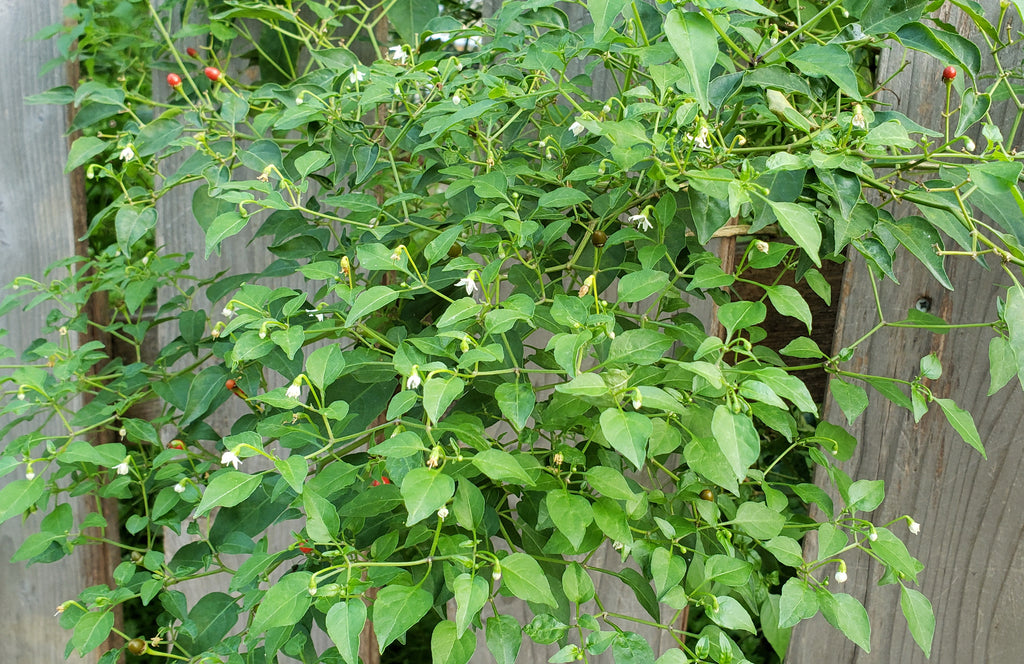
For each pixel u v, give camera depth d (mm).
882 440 1563
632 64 1338
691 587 1312
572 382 993
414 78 1376
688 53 920
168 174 1991
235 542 1483
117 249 1673
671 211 1266
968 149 1130
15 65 1956
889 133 1062
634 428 938
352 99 1424
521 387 1088
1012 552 1489
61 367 1528
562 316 1105
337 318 1424
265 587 1961
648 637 1742
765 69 1142
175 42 1975
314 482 1172
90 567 2012
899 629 1588
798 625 1669
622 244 1437
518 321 1358
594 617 1159
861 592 1604
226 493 1047
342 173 1470
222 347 1585
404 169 1683
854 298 1548
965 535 1524
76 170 1983
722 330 1692
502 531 1395
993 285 1445
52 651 2070
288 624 962
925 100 1456
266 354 1325
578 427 1318
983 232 1456
